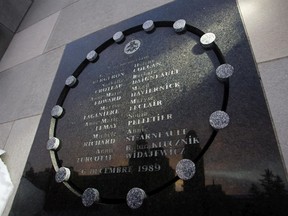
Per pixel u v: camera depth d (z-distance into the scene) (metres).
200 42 1.41
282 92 1.08
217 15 1.50
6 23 3.02
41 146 1.61
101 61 1.80
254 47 1.27
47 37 2.55
